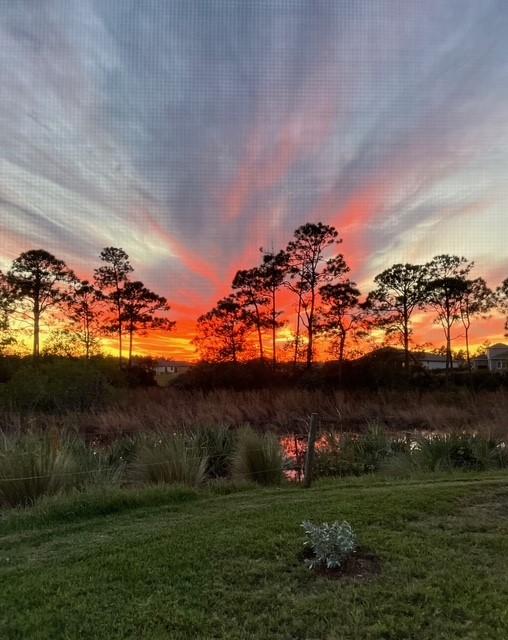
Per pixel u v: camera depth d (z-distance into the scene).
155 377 44.94
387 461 9.41
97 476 7.02
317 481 7.57
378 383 30.41
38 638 2.75
